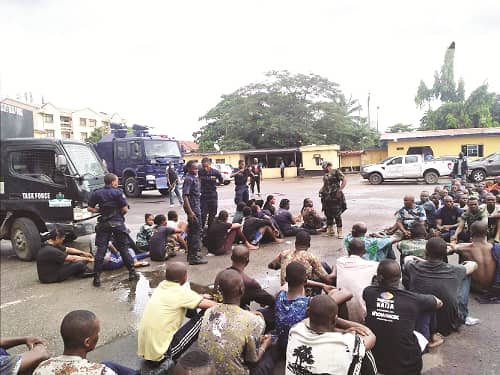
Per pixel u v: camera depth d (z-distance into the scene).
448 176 21.23
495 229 6.66
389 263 3.25
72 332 2.25
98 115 63.97
